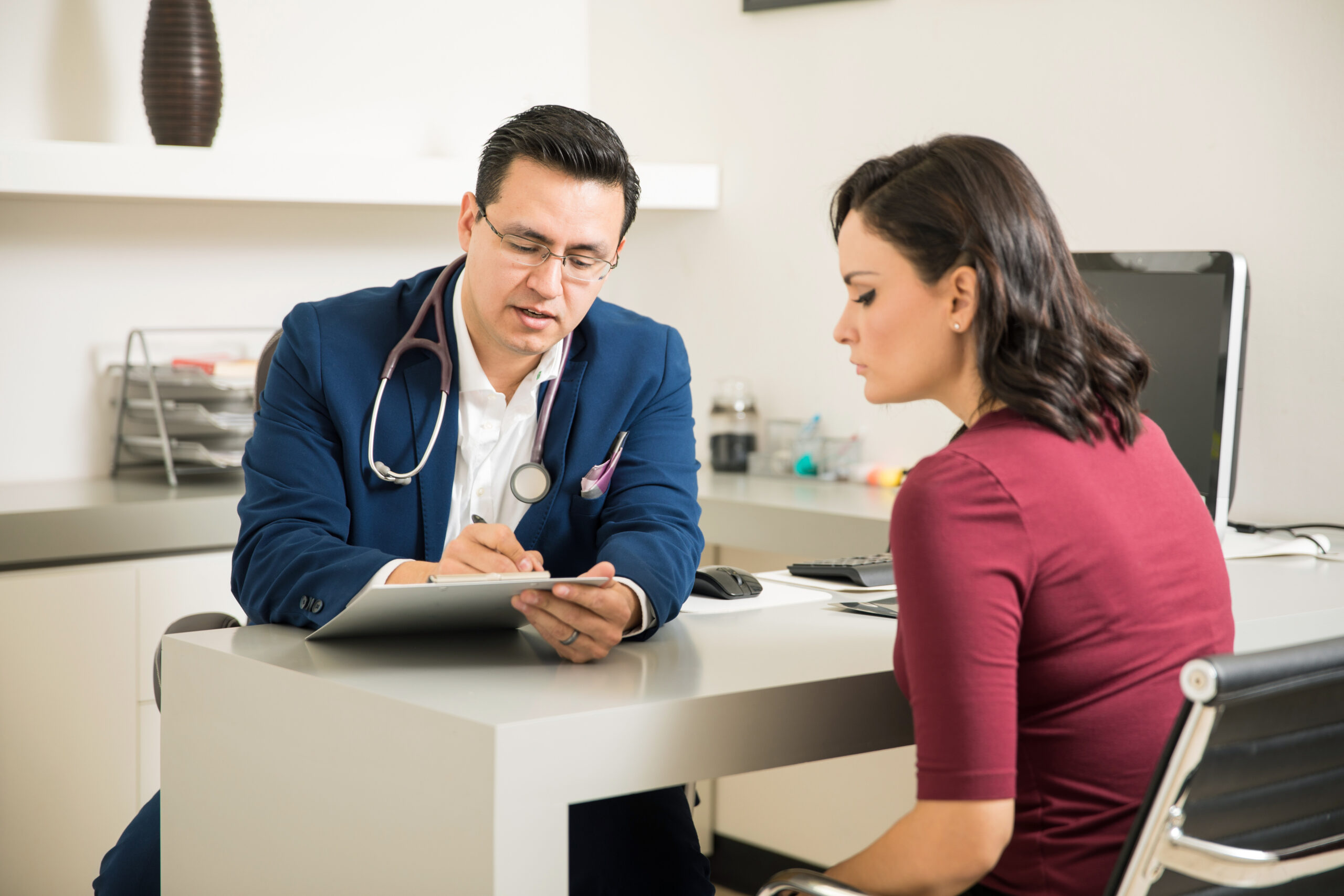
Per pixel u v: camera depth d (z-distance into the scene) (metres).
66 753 2.35
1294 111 2.20
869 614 1.48
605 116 3.49
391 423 1.55
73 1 2.74
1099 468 1.05
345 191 2.74
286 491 1.47
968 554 0.98
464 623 1.32
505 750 0.98
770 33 3.07
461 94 3.27
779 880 1.04
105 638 2.37
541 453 1.62
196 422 2.83
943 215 1.06
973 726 0.96
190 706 1.31
